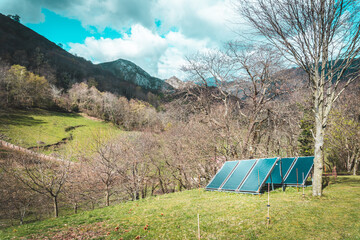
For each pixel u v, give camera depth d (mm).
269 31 11148
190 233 7969
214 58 27750
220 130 27734
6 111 83750
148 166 34844
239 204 11141
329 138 25688
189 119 32406
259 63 23047
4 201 29125
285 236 6660
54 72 172000
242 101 28719
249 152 25859
